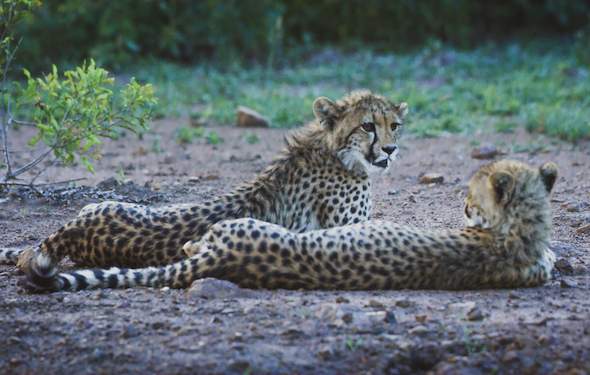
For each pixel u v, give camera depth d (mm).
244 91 25422
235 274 9477
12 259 11094
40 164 17641
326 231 9594
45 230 12734
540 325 8555
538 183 9844
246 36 30438
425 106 22562
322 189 11336
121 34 28922
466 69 27891
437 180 15984
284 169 11219
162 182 16078
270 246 9461
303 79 27094
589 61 28641
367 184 11672
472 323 8594
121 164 17766
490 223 9828
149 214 10414
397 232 9633
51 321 8719
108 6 29156
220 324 8578
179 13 30625
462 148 18797
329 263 9430
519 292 9609
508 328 8477
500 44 32875
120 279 9727
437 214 13703
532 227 9750
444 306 9000
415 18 32969
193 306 9008
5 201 14086
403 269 9445
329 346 8117
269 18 30797
